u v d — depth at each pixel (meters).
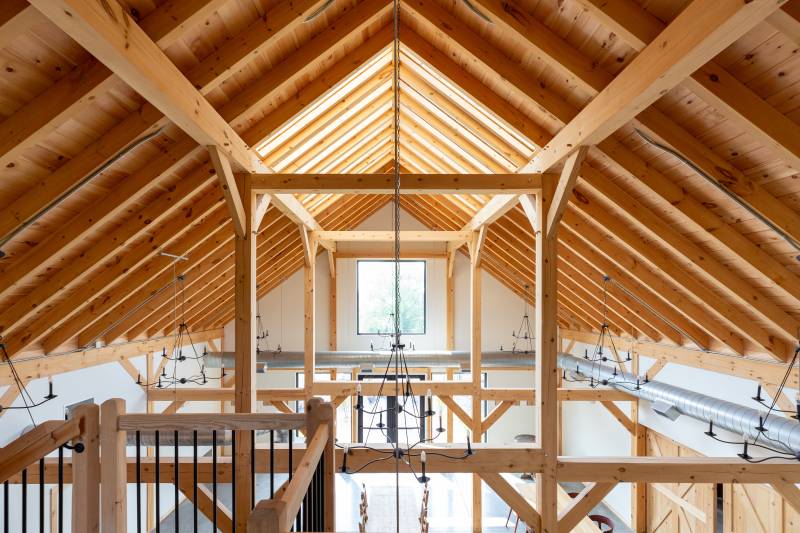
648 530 6.46
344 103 3.72
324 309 9.10
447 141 4.59
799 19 1.65
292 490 1.34
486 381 9.20
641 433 6.55
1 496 4.12
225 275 6.16
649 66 1.94
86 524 2.00
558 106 2.80
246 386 3.19
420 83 3.74
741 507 4.75
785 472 3.37
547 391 3.38
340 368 8.00
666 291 4.26
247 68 2.63
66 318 3.90
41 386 4.62
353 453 3.59
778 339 3.89
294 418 2.15
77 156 2.50
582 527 5.05
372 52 3.11
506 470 3.44
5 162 2.12
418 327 9.19
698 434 5.28
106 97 2.31
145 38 1.86
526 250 5.84
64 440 1.89
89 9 1.50
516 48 2.64
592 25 2.21
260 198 3.44
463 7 2.60
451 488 7.75
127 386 6.13
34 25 1.72
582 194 3.62
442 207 7.19
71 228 2.91
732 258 3.22
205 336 8.27
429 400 3.80
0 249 2.69
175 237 3.76
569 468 3.41
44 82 2.04
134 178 2.87
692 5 1.67
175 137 2.82
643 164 2.91
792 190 2.46
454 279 9.19
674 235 3.28
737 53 1.98
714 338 4.77
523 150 3.54
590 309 6.43
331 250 8.48
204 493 3.63
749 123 2.07
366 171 6.19
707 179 2.58
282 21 2.36
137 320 5.35
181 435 5.08
